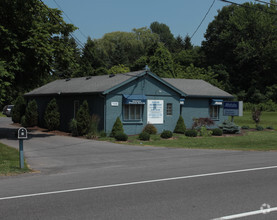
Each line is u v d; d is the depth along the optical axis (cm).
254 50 6469
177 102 2603
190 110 2828
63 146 1761
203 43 7638
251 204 643
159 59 4556
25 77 2284
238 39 6819
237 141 2009
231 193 731
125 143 1922
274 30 6744
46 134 2472
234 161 1235
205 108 2911
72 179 921
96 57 5378
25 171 1040
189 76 5172
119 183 853
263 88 6769
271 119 4269
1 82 1892
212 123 2575
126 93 2322
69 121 2644
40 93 3027
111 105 2256
